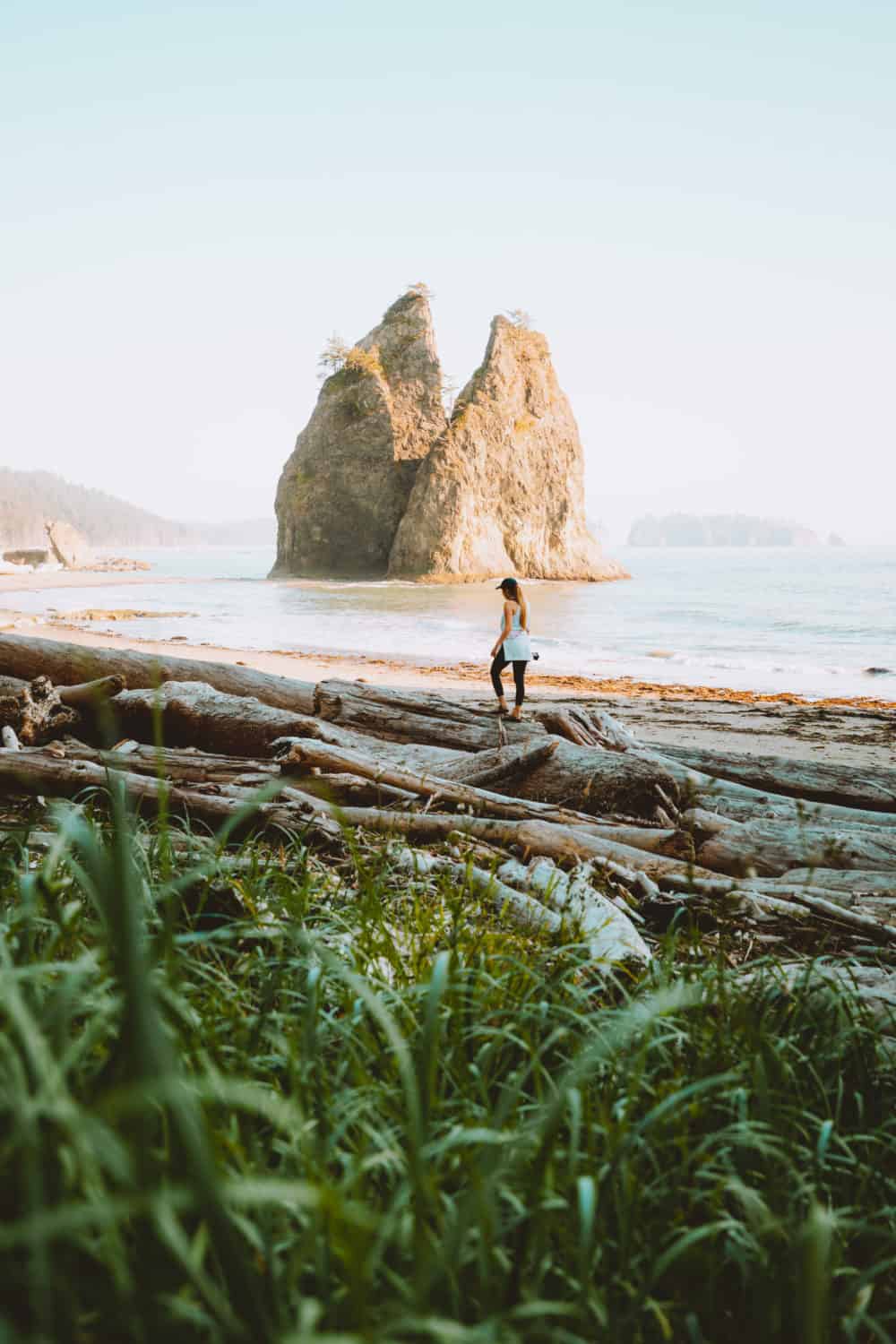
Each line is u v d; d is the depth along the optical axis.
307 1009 2.17
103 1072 1.64
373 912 3.33
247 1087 1.85
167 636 30.55
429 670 22.06
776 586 64.56
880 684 21.11
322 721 8.32
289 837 5.67
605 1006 3.12
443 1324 1.27
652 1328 1.83
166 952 2.01
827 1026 2.90
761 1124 2.05
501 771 7.00
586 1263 1.53
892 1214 2.17
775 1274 1.89
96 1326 1.38
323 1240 1.51
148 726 8.36
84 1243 1.31
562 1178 1.90
